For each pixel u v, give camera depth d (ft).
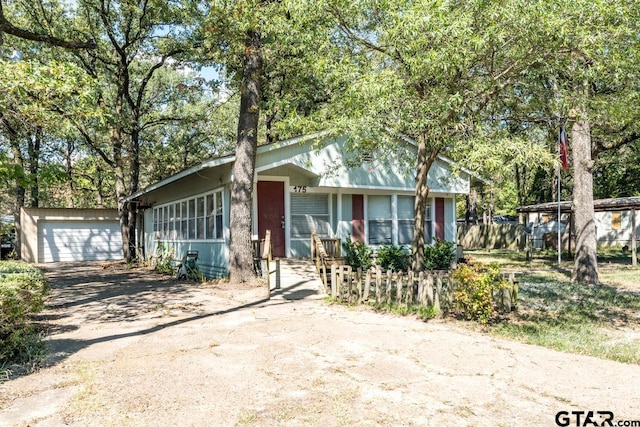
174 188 64.08
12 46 56.29
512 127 29.63
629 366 18.16
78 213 88.07
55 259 86.22
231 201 43.04
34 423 13.04
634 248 61.11
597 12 22.17
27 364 18.47
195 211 55.57
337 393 15.12
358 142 29.78
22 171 26.43
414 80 26.00
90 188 118.42
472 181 57.21
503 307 28.91
